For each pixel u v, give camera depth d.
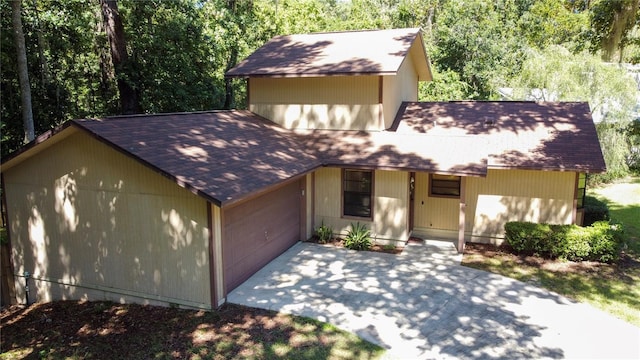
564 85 21.16
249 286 10.35
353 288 10.29
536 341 8.06
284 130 15.27
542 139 13.66
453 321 8.78
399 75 16.58
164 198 9.20
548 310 9.31
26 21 15.35
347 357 7.48
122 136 9.28
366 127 14.62
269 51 16.84
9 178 10.78
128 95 18.19
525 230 12.50
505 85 27.34
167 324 8.75
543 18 32.00
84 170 9.86
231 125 13.44
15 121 16.64
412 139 14.03
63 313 9.85
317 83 14.95
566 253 12.20
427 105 16.88
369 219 13.56
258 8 26.17
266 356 7.49
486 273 11.31
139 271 9.74
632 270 11.66
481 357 7.53
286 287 10.31
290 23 29.95
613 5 16.14
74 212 10.18
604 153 21.45
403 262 12.03
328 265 11.77
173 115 12.20
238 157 11.06
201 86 20.86
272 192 11.93
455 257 12.48
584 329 8.53
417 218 14.57
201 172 9.20
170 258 9.37
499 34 29.30
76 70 19.17
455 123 15.21
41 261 10.81
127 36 18.42
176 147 10.02
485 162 12.27
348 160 13.09
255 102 15.95
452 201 14.11
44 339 8.66
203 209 8.87
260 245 11.38
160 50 18.61
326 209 14.09
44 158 10.23
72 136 9.79
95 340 8.41
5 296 11.17
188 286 9.30
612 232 12.02
